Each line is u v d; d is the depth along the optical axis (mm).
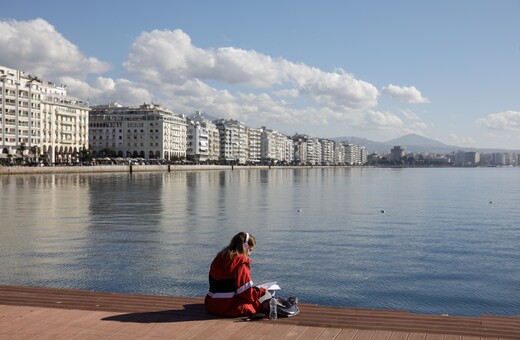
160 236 40281
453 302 23578
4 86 165750
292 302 13469
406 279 27344
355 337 11414
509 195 98812
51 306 13867
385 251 35125
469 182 170000
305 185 134250
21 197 77875
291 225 49125
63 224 46844
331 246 37000
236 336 11477
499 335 11578
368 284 26312
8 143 167875
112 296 15016
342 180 177250
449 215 59750
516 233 44344
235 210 63062
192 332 11719
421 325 12367
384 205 73562
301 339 11289
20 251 33281
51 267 28781
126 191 94375
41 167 153375
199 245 36219
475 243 38875
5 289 15773
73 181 128125
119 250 33938
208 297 13117
